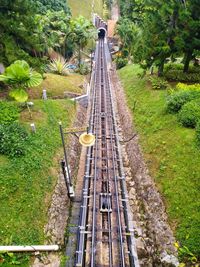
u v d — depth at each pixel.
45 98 21.88
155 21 22.14
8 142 13.97
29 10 20.38
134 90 26.67
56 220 12.55
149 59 23.69
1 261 9.75
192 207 11.73
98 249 11.63
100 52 57.09
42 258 10.56
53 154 15.71
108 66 46.03
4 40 19.47
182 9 20.89
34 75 17.36
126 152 19.11
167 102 18.27
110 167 17.20
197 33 21.27
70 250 11.68
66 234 12.47
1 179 12.12
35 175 13.30
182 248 10.59
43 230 11.52
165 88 22.78
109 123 23.53
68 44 39.28
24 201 11.86
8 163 13.11
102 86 34.34
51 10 42.34
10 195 11.76
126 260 11.28
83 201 14.12
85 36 37.75
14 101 19.64
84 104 26.19
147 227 12.84
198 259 10.23
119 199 14.45
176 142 15.42
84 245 11.85
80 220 13.02
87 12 70.81
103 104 27.70
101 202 14.13
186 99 17.95
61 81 27.34
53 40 34.56
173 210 12.17
